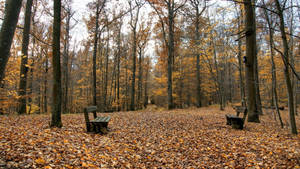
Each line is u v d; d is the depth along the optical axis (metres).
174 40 19.61
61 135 4.74
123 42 24.59
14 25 2.95
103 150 4.34
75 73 29.25
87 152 3.96
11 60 9.53
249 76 8.82
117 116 9.71
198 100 18.81
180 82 24.03
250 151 4.59
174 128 7.11
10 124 5.71
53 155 3.41
